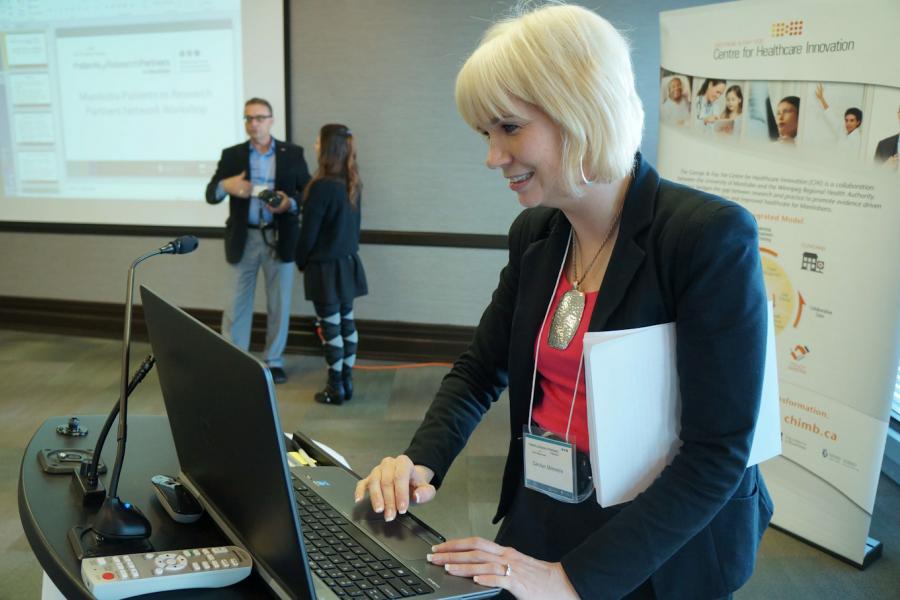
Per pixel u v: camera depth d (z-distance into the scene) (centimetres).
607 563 91
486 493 298
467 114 94
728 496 92
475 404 125
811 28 239
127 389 113
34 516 113
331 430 364
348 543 100
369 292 475
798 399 265
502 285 125
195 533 109
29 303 529
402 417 383
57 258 519
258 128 412
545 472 109
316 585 90
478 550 95
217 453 98
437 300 470
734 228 89
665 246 94
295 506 80
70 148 501
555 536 110
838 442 255
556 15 89
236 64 464
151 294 107
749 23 255
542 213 118
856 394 248
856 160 235
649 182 99
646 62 417
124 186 498
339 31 448
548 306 110
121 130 491
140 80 482
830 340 251
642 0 412
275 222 423
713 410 90
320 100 458
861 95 230
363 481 112
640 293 96
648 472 98
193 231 494
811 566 256
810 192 248
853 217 239
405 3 438
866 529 252
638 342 94
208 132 479
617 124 88
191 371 98
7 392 404
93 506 117
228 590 95
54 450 136
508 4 430
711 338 89
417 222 462
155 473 129
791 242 255
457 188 455
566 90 86
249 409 81
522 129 91
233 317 434
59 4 484
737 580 101
